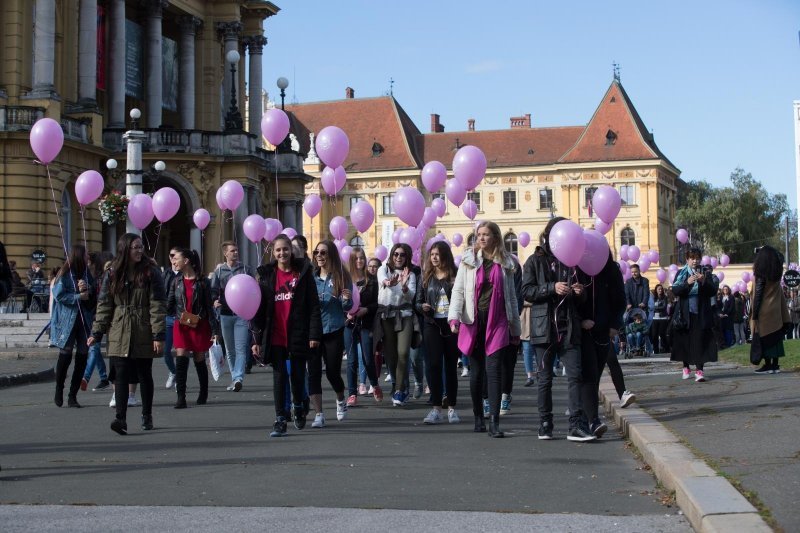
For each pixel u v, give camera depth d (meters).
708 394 15.51
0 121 43.22
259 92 64.31
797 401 13.55
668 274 60.31
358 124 108.19
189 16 59.44
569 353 12.36
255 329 13.14
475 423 13.57
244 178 52.56
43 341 32.53
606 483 9.48
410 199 20.56
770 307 19.17
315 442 12.55
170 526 7.74
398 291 17.19
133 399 17.08
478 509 8.30
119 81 53.06
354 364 17.44
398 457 11.25
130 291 13.45
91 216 48.03
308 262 13.41
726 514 7.03
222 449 11.94
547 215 104.81
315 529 7.59
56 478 9.95
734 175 112.00
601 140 104.38
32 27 46.69
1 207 43.44
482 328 13.17
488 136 108.25
